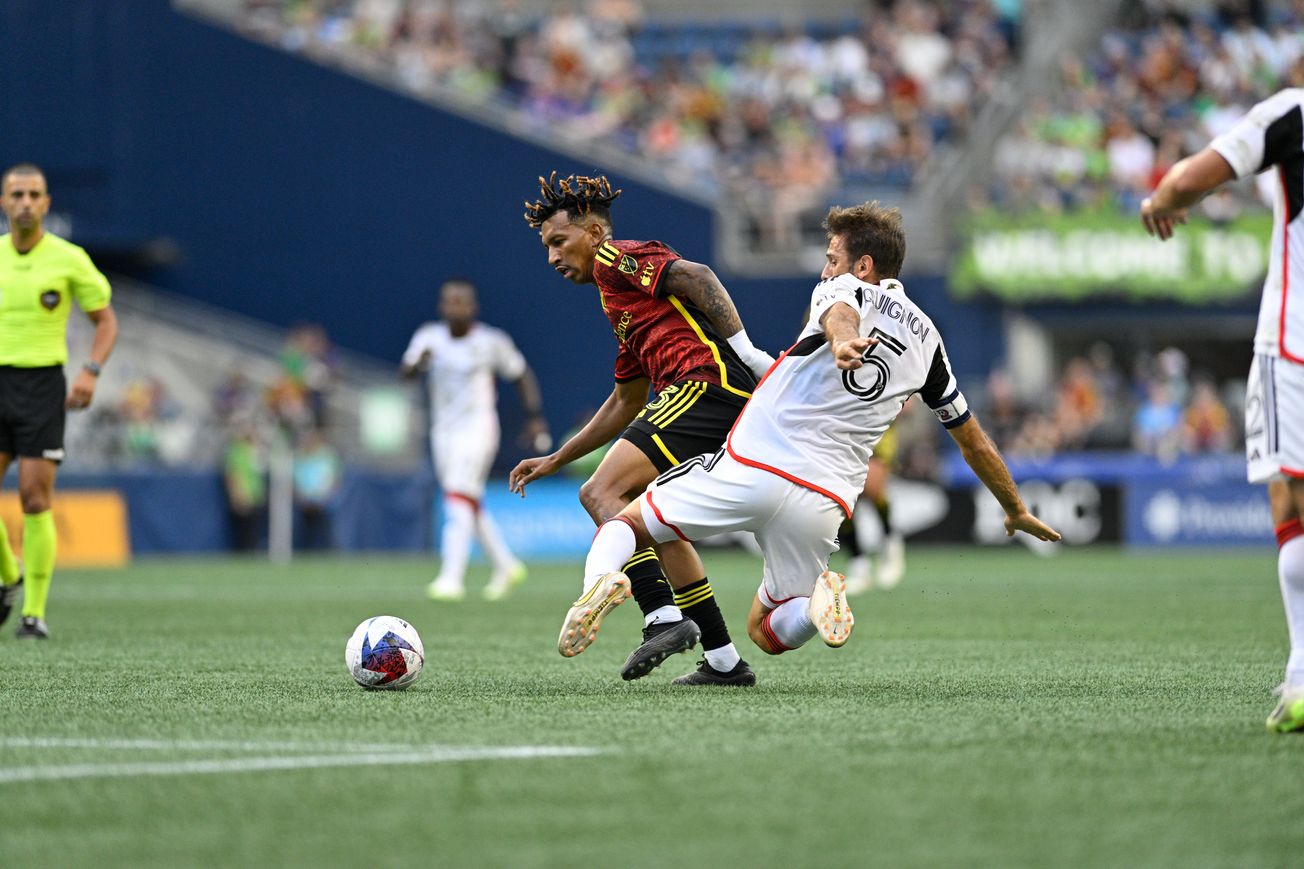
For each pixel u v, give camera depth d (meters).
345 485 83.69
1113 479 86.12
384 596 49.81
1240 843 12.46
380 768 15.49
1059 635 34.03
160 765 15.71
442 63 104.25
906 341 21.53
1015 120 105.25
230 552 82.75
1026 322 97.12
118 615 40.81
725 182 100.94
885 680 24.08
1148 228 17.42
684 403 22.56
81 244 97.06
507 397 96.25
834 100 106.12
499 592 50.09
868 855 12.08
